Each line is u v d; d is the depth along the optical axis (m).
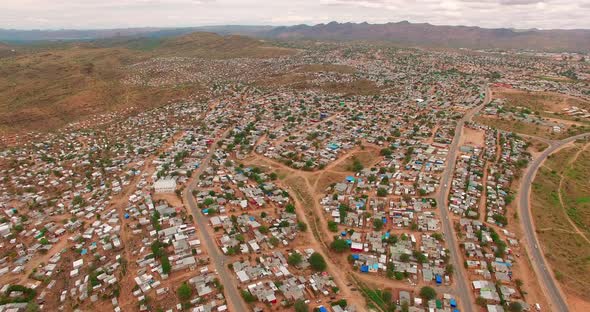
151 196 151.38
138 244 119.62
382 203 142.50
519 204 144.38
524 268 109.38
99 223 132.38
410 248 116.81
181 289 95.31
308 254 115.06
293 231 126.38
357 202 143.38
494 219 132.25
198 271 106.69
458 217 134.38
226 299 96.62
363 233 126.19
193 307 93.50
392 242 120.12
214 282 101.62
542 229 128.50
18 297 98.12
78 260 112.81
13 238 125.19
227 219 131.75
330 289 100.88
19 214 140.75
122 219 135.00
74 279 105.56
